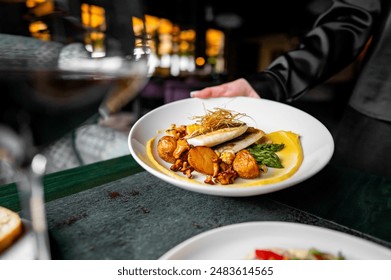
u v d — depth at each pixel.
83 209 0.24
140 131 0.35
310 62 0.43
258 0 2.61
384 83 0.42
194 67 3.22
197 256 0.18
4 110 0.11
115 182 0.29
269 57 3.21
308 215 0.25
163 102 2.00
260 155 0.34
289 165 0.33
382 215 0.25
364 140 0.45
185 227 0.23
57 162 0.56
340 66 0.44
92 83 0.13
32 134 0.12
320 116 1.41
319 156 0.31
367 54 0.46
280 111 0.40
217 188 0.24
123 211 0.24
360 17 0.44
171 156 0.33
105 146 0.59
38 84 0.11
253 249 0.18
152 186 0.29
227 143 0.38
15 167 0.15
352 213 0.25
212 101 0.42
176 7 2.72
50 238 0.21
